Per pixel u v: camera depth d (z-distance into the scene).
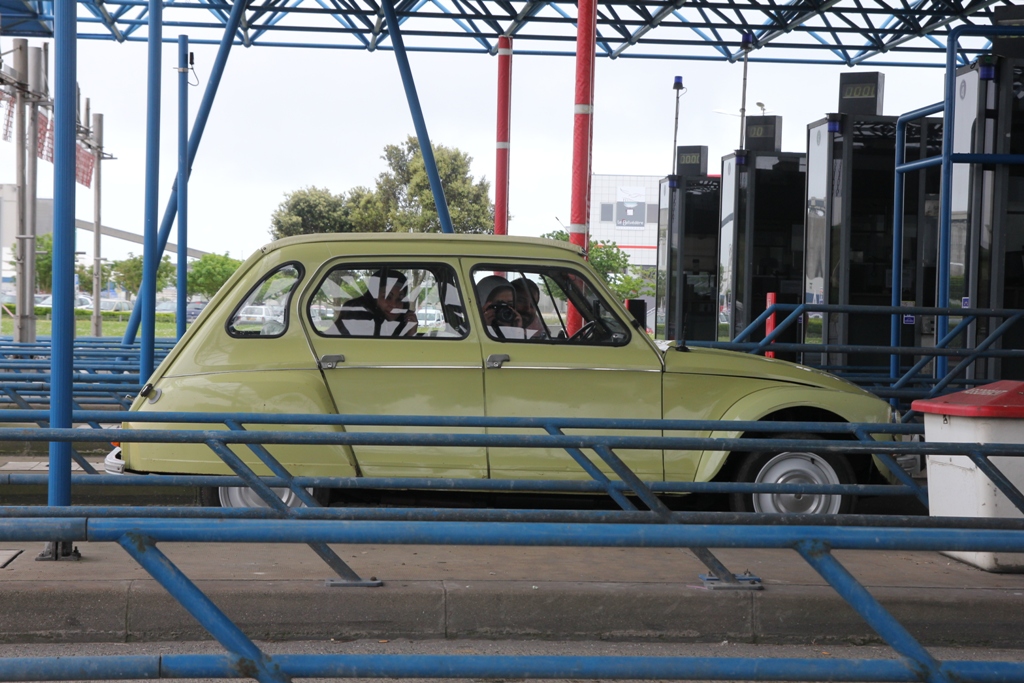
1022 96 11.34
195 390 6.68
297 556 5.71
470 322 6.91
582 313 6.97
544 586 5.07
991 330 11.45
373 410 6.80
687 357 6.96
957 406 6.13
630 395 6.88
